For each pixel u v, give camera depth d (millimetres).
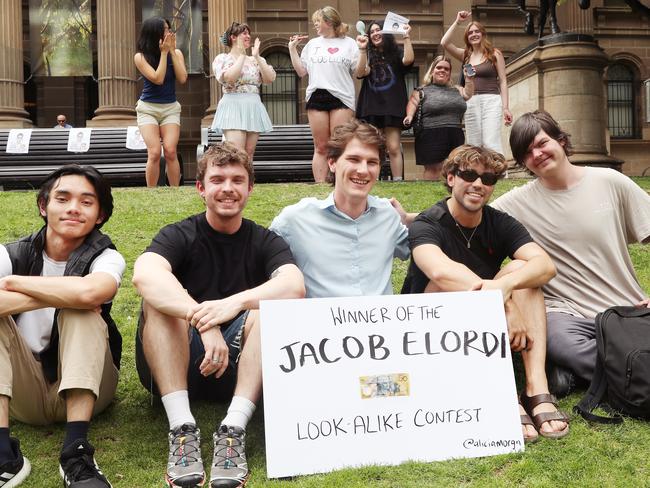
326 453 3029
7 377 2990
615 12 26688
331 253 3770
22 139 12820
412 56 9148
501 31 25844
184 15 20531
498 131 9773
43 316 3363
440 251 3711
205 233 3521
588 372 3623
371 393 3145
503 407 3221
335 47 8758
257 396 3160
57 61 21047
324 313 3225
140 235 6820
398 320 3289
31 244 3438
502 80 9836
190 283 3510
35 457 3188
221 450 2941
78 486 2797
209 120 19938
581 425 3334
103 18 20906
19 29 20875
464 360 3270
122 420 3582
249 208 7738
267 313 3166
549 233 4137
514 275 3543
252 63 8984
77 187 3365
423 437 3117
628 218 4090
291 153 12414
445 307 3344
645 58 26938
